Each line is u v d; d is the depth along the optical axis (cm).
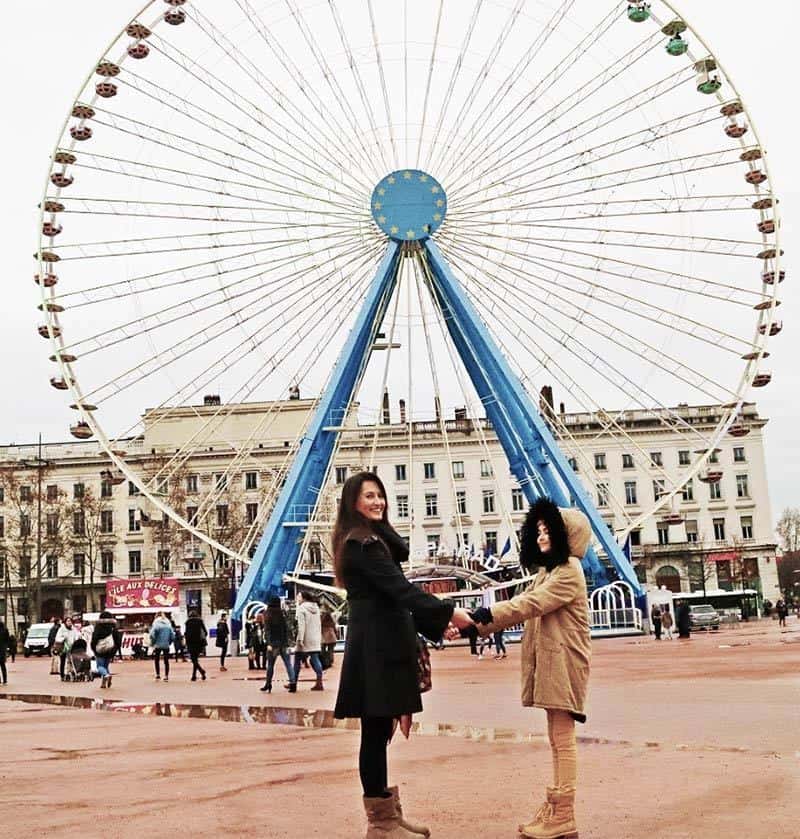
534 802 703
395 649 595
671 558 9956
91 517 9500
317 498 4312
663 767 841
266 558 4269
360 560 600
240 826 648
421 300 4344
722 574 9944
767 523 10062
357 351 4228
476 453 10106
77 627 3259
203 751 1064
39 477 9112
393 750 1013
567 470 4300
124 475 4356
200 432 4338
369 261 4378
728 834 588
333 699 1877
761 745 984
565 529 629
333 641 3089
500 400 4281
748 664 2433
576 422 10244
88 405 4203
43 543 9369
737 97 4191
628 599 4894
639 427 10238
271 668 2167
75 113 4259
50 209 4272
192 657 2856
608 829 611
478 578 4731
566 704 596
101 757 1039
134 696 2169
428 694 1875
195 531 4341
